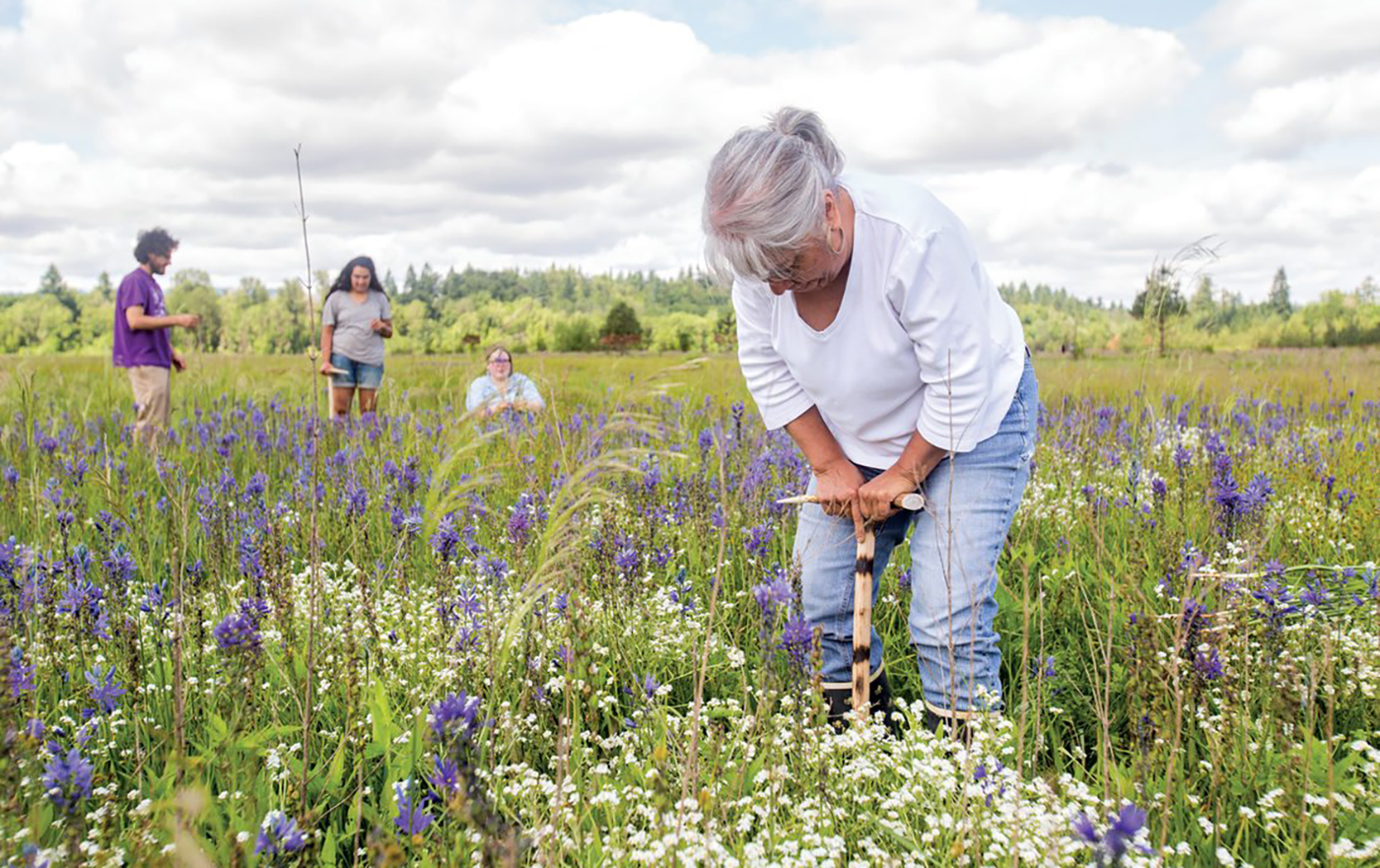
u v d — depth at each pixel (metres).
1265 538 4.07
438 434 7.62
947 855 2.46
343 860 2.70
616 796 2.66
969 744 2.78
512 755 2.88
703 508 5.07
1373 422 8.22
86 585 3.92
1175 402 9.09
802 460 6.00
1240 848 2.70
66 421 9.21
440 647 3.65
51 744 2.60
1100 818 2.61
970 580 3.29
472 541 4.56
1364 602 3.50
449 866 2.28
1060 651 3.91
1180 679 2.84
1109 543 5.06
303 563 5.05
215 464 7.35
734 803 2.60
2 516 5.59
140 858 2.26
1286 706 2.71
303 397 11.74
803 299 3.29
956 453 3.31
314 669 3.49
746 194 2.79
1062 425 7.72
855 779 2.82
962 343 3.11
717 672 3.85
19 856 2.06
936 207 3.14
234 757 2.52
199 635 3.81
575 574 2.93
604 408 8.34
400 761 2.91
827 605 3.69
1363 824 2.60
